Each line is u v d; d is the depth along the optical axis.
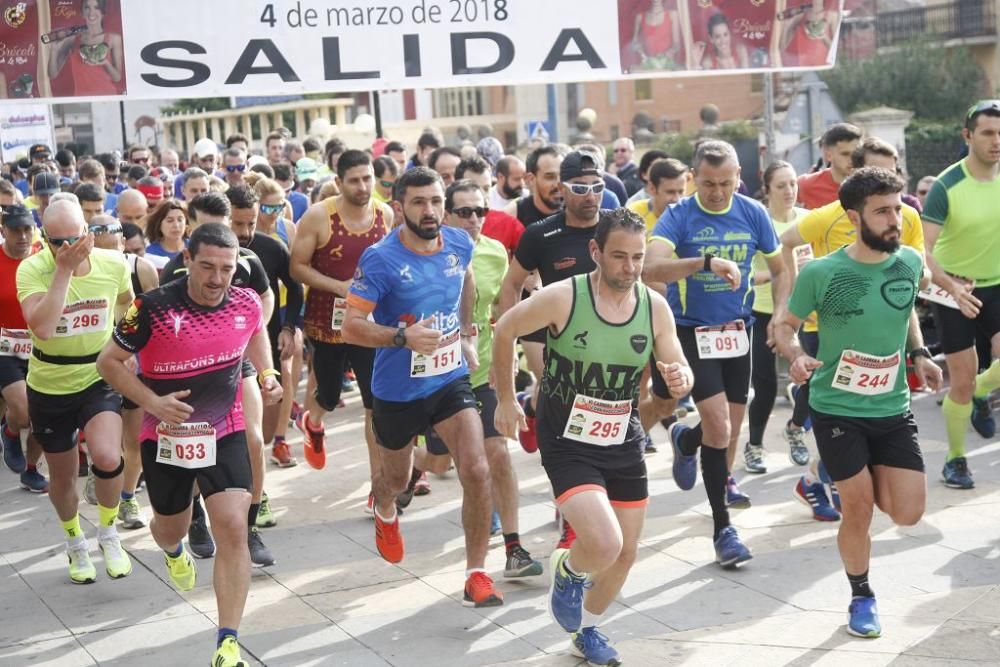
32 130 19.66
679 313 6.53
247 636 5.73
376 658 5.39
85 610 6.25
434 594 6.18
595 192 6.70
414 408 5.94
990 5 35.34
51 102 9.24
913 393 10.23
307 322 8.03
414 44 9.51
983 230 7.56
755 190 21.47
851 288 5.30
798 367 5.28
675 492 7.82
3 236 7.89
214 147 15.04
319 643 5.60
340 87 9.48
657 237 6.48
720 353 6.43
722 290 6.49
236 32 9.35
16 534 7.66
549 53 9.69
